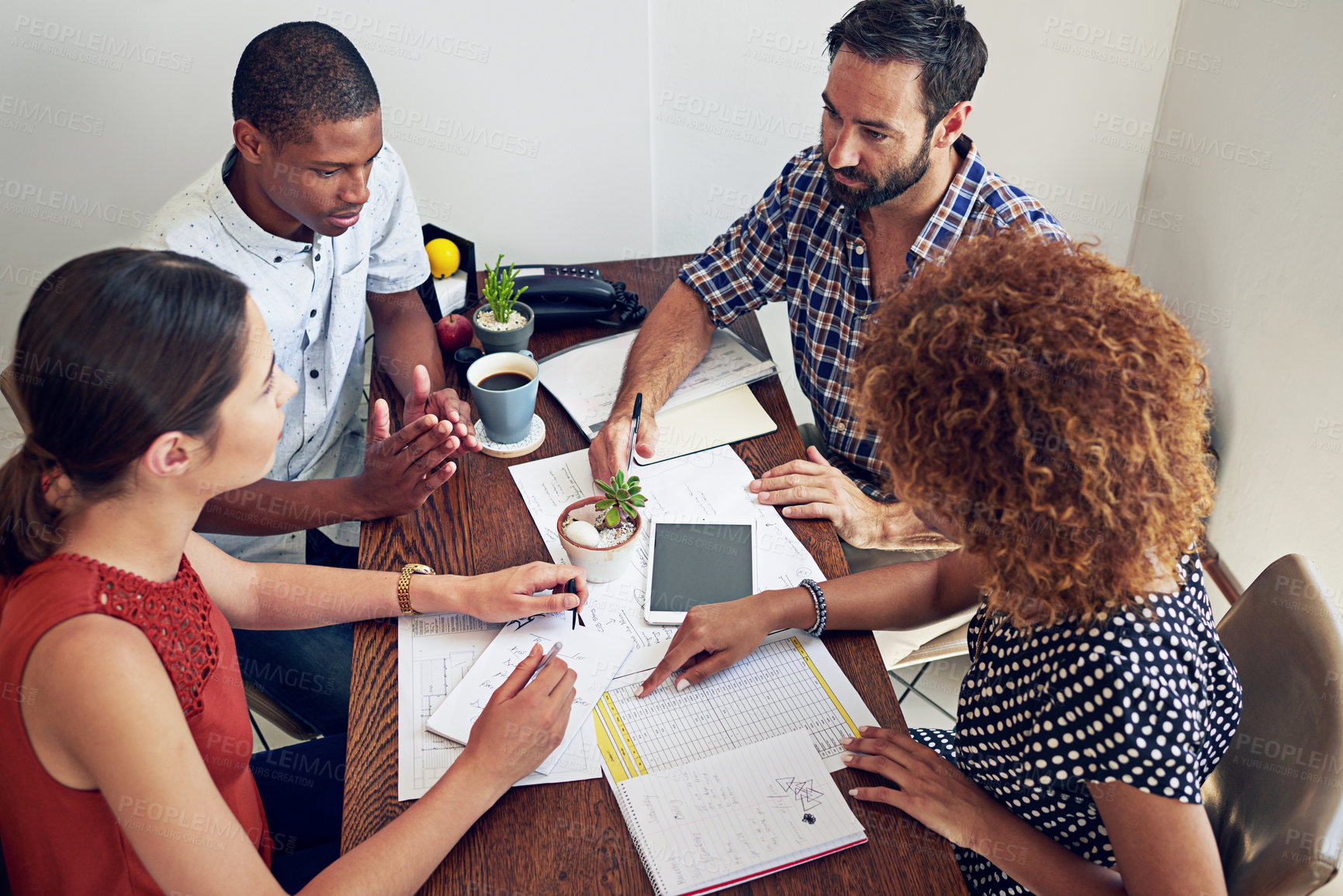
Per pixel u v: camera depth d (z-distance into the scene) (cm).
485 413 134
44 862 85
